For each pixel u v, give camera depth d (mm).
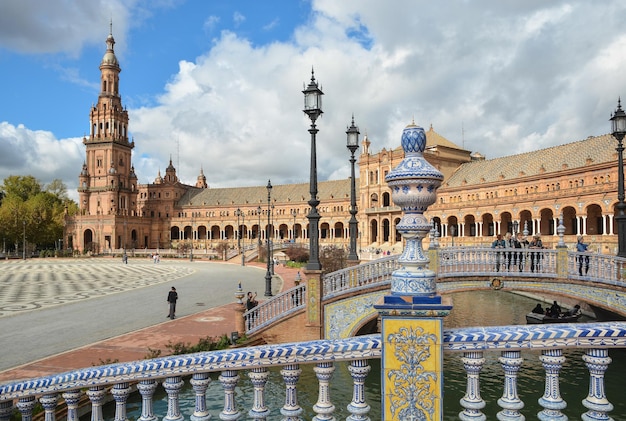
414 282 3854
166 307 28625
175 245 145500
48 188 146000
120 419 4594
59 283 45250
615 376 15711
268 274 31781
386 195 108875
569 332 3660
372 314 17312
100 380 4504
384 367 3693
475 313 30203
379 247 100500
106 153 133875
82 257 111062
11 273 59656
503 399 3865
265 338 18531
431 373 3596
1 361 15930
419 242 4043
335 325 17656
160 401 11500
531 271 17812
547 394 3855
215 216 144750
